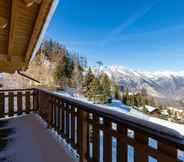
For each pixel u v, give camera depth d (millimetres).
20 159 2449
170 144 1039
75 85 34938
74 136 2615
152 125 1215
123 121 1448
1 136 3322
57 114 3457
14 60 4242
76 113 2500
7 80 22844
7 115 4680
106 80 32469
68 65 37531
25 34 3061
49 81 32844
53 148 2818
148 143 1294
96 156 1979
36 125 4023
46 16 2340
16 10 2193
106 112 1716
